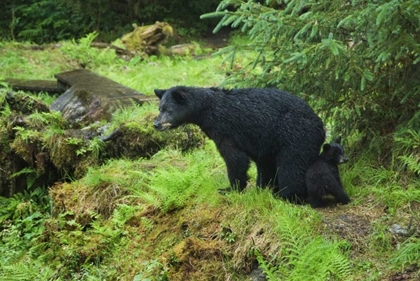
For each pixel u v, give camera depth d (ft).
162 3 70.03
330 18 23.95
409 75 24.07
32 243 26.86
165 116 23.18
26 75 51.01
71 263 24.06
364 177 24.04
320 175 21.88
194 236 21.99
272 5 53.36
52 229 26.22
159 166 27.50
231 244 21.07
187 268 21.17
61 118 31.68
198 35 68.13
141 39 58.13
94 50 56.39
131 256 22.99
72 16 70.03
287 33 24.38
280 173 22.67
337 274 19.24
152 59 55.77
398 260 19.48
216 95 23.24
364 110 25.04
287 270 19.70
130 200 25.44
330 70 24.26
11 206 29.71
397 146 23.85
